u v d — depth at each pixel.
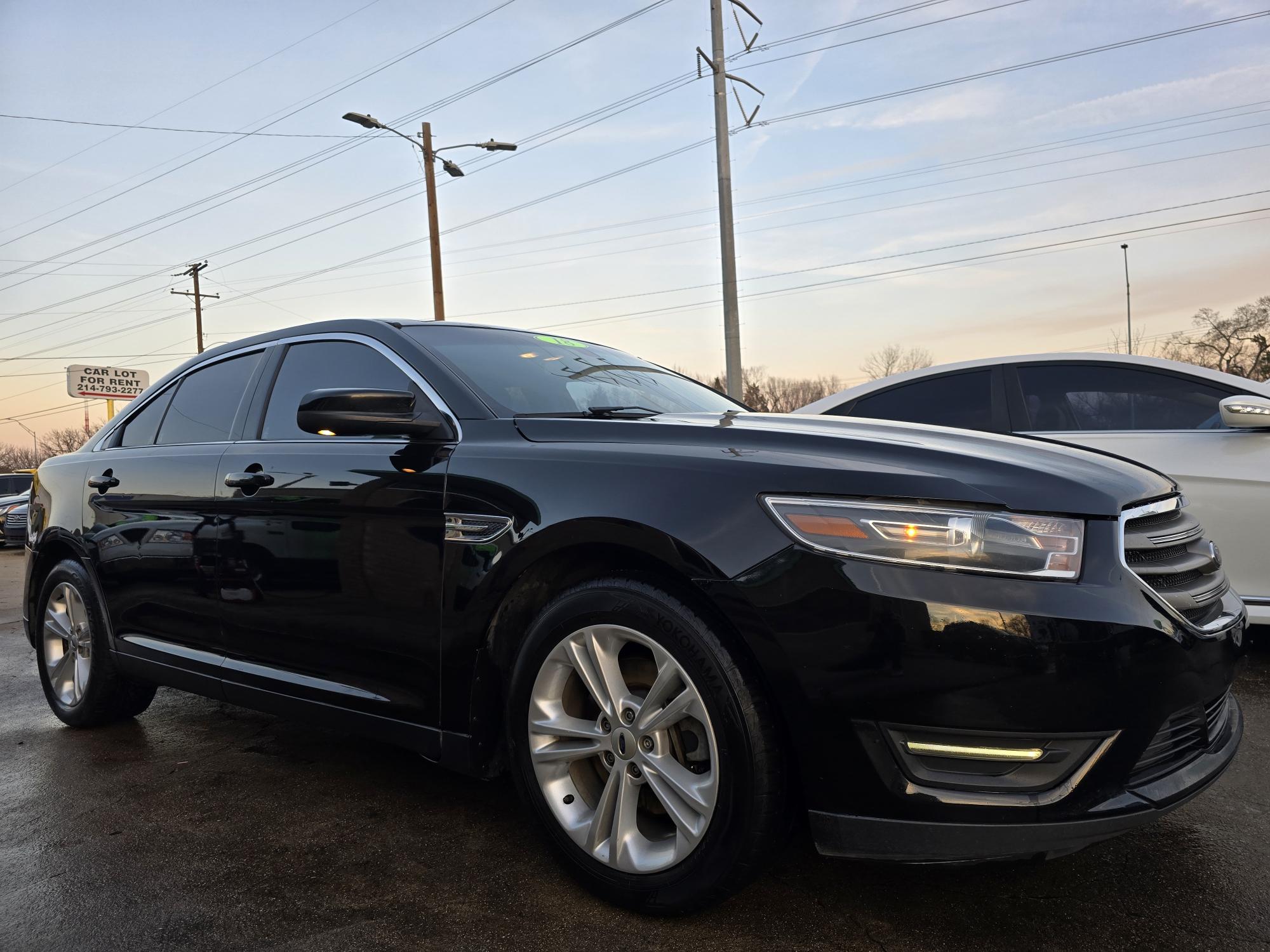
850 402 5.15
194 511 3.02
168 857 2.37
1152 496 2.02
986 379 4.79
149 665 3.22
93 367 33.25
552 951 1.88
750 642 1.81
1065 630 1.69
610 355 3.42
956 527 1.75
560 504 2.10
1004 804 1.70
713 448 2.09
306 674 2.67
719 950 1.87
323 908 2.08
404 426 2.40
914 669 1.70
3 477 21.12
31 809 2.74
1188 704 1.83
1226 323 44.22
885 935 1.92
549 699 2.16
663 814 2.13
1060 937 1.90
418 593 2.35
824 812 1.80
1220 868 2.20
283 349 3.14
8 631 6.30
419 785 2.90
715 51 15.23
